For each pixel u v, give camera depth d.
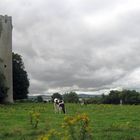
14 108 56.03
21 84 99.62
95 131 26.41
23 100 99.44
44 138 15.84
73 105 63.03
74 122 17.59
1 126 30.38
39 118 33.38
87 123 17.97
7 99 88.56
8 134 25.30
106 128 27.55
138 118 37.12
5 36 91.25
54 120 34.47
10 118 37.53
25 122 33.16
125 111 47.06
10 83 90.38
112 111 47.28
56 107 46.09
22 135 24.80
